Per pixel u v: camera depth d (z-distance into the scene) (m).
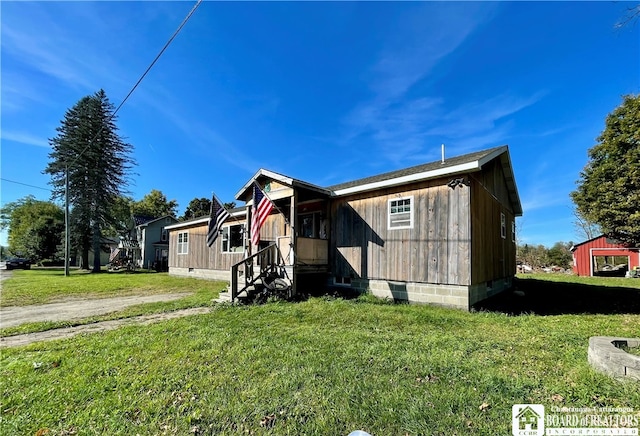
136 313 7.02
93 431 2.30
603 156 14.77
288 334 4.82
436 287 7.45
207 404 2.65
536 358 3.61
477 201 7.66
